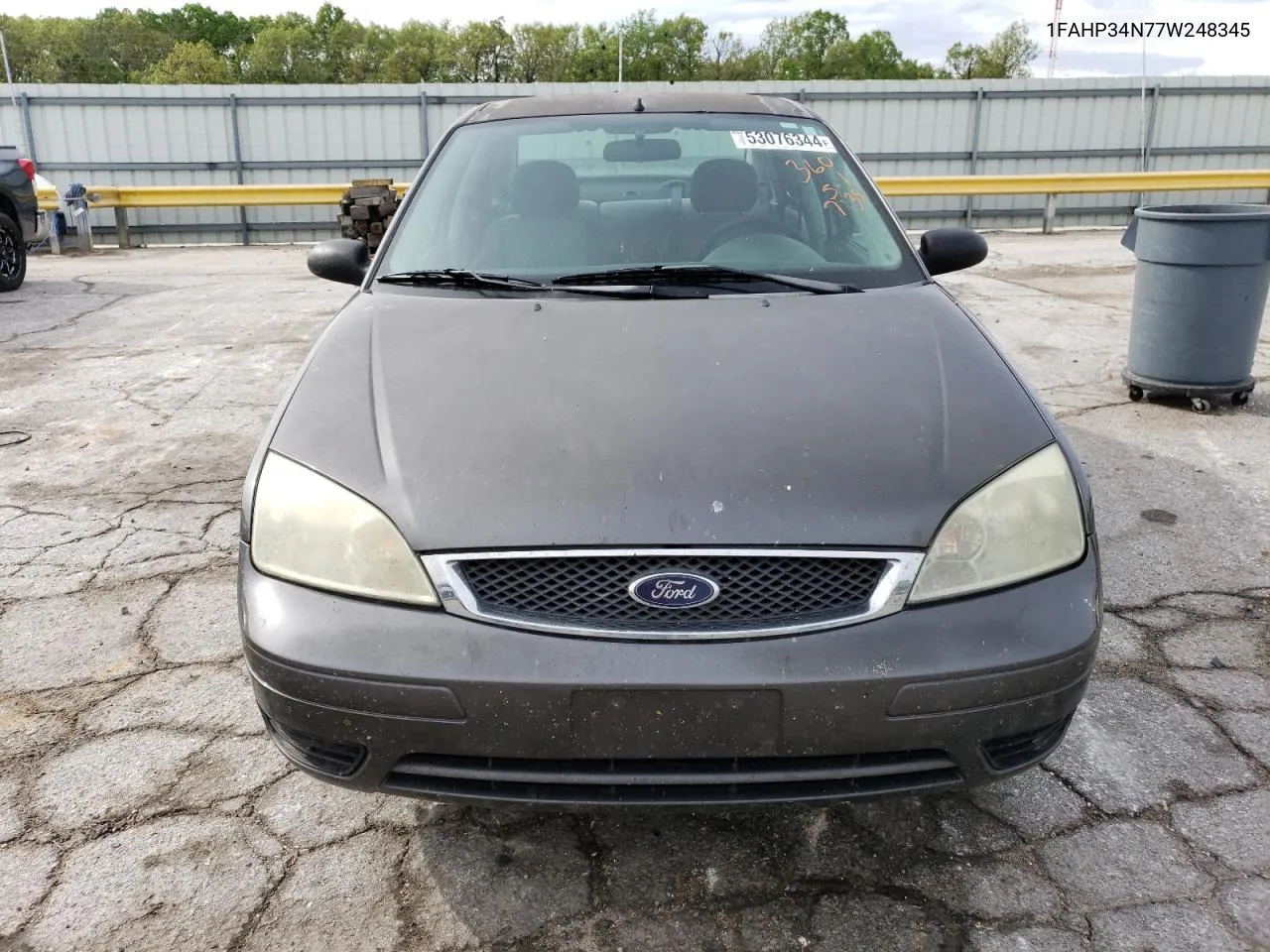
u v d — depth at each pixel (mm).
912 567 1688
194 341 6852
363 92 15828
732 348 2158
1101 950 1790
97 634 2951
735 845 2072
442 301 2482
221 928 1869
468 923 1883
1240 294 4777
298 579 1765
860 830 2109
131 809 2197
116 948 1820
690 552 1662
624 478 1746
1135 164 17031
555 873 2006
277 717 1765
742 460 1782
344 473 1819
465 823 2150
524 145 3074
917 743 1675
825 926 1860
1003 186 14625
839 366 2088
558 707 1634
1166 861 2000
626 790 1708
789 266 2672
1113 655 2773
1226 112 16891
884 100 16375
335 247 2977
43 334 7148
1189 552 3420
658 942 1832
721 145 3055
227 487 4125
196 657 2820
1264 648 2809
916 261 2742
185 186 14656
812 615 1667
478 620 1675
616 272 2625
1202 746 2367
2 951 1812
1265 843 2043
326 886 1976
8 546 3555
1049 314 7707
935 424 1897
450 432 1878
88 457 4508
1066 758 2332
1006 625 1687
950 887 1949
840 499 1722
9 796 2238
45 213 9750
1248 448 4473
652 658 1629
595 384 2008
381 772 1735
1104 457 4375
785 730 1644
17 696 2631
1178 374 4957
